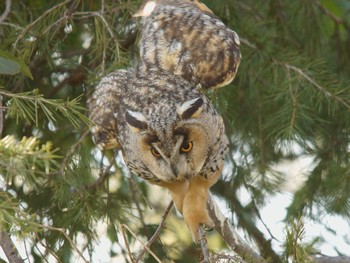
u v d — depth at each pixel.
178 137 10.80
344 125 14.98
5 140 8.65
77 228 13.12
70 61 14.52
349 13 15.89
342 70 15.74
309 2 15.27
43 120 14.26
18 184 13.88
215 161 11.52
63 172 12.53
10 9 13.50
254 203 14.88
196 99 10.80
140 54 12.66
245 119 14.83
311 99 13.79
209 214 11.98
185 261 14.95
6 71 10.59
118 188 14.80
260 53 14.11
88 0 14.04
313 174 14.85
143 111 10.81
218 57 12.22
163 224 11.31
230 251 12.81
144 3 13.02
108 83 12.03
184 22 12.61
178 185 11.51
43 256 10.13
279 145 14.32
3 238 10.32
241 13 14.91
